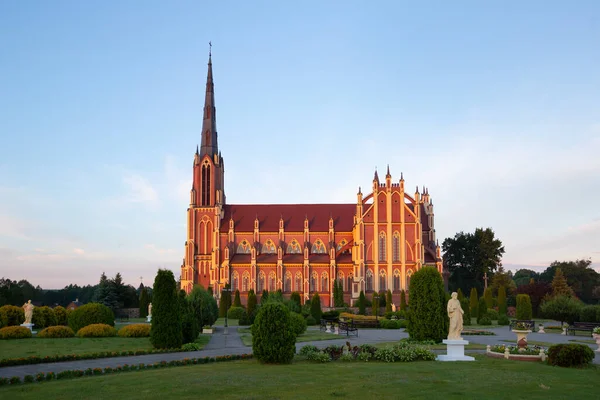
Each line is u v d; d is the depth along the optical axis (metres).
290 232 168.25
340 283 156.50
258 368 41.56
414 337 60.09
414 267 153.62
